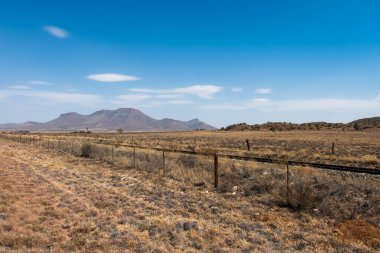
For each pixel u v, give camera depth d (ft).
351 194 49.47
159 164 88.33
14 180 67.92
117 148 131.64
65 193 57.16
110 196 55.47
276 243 35.12
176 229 38.75
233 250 32.81
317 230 38.70
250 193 56.03
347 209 44.45
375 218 40.86
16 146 187.83
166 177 74.33
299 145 170.81
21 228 37.70
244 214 45.78
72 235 36.17
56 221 41.09
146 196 56.24
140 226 39.52
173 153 103.76
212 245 34.12
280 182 58.03
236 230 38.86
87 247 32.65
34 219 41.19
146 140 234.58
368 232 37.40
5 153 138.00
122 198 54.08
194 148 131.13
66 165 99.14
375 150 136.56
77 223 40.37
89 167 94.17
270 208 48.32
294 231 38.42
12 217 41.75
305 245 34.37
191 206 49.57
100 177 76.28
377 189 50.01
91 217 43.34
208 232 37.73
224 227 40.22
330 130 439.22
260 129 513.45
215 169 62.59
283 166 73.56
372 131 393.09
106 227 38.99
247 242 35.24
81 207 47.83
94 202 51.26
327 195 49.83
